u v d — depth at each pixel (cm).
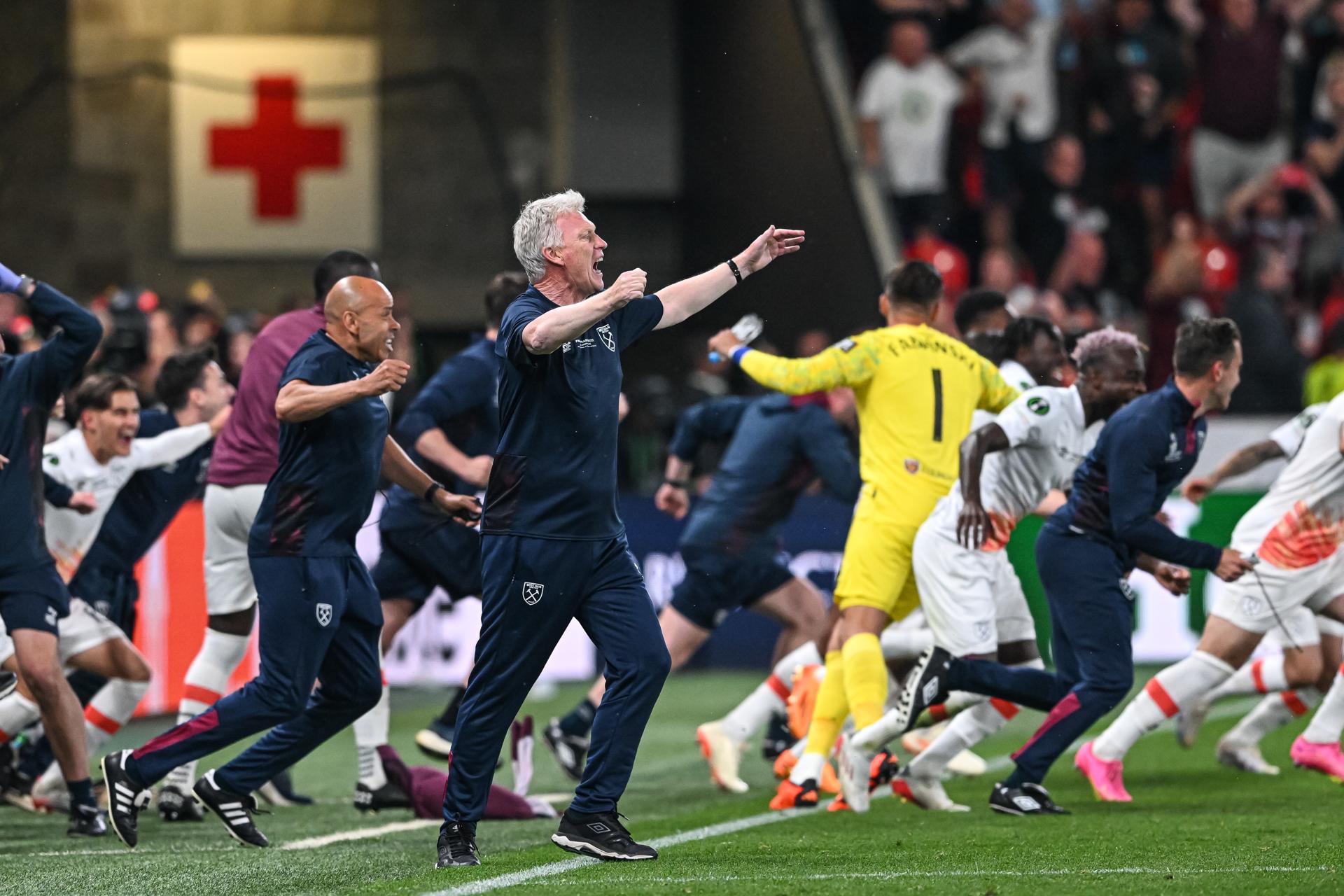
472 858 1684
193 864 1784
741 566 2669
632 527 4103
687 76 5875
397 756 2259
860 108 5300
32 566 2006
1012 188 5222
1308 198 5253
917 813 2127
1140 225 5269
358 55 6119
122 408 2316
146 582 3278
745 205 5600
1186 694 2220
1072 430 2105
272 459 2216
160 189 6088
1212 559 1988
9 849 1952
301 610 1817
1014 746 3016
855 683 2122
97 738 2341
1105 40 5266
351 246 6134
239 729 1834
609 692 1680
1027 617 2273
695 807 2298
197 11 6075
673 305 1705
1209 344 1995
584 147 5928
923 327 2200
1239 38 5288
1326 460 2247
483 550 1667
